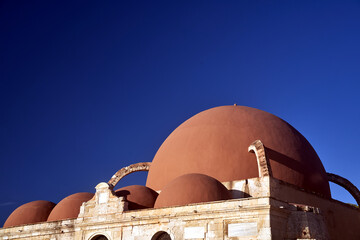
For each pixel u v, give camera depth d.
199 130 31.17
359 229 33.25
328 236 24.59
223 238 23.12
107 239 27.39
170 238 24.94
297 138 31.55
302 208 24.66
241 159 28.52
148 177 33.19
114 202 27.64
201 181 25.64
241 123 30.69
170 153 31.23
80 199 31.94
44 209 35.03
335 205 31.14
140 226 25.98
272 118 32.38
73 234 28.70
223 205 23.70
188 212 24.34
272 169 28.33
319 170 31.28
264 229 22.33
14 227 31.67
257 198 23.00
